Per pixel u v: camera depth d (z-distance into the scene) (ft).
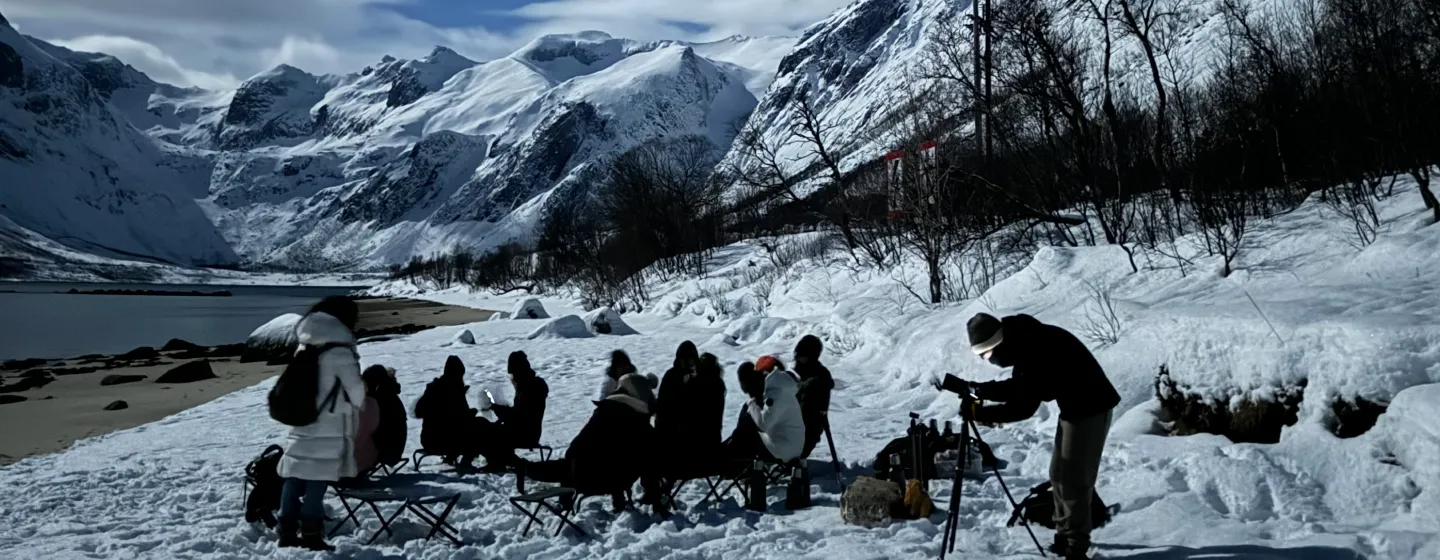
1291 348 24.53
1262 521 20.76
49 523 25.76
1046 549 19.79
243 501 27.09
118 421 48.44
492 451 29.73
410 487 27.78
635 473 23.86
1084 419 18.37
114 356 95.20
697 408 25.94
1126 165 59.41
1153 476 23.40
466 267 373.20
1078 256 48.19
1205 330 27.27
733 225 161.58
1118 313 34.71
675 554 21.03
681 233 149.28
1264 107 50.39
